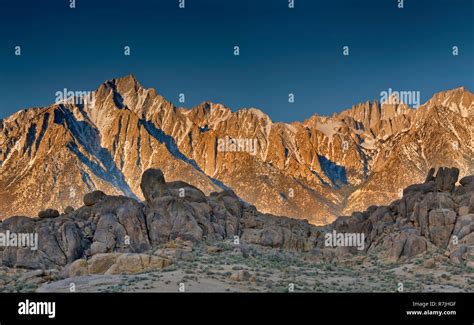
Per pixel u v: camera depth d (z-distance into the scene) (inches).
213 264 2461.9
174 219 2847.0
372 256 2972.4
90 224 2842.0
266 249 2974.9
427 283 2384.4
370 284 2364.7
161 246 2716.5
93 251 2701.8
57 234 2706.7
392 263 2824.8
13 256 2615.7
